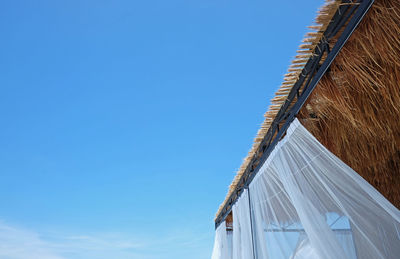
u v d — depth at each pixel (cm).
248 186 341
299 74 225
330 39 186
